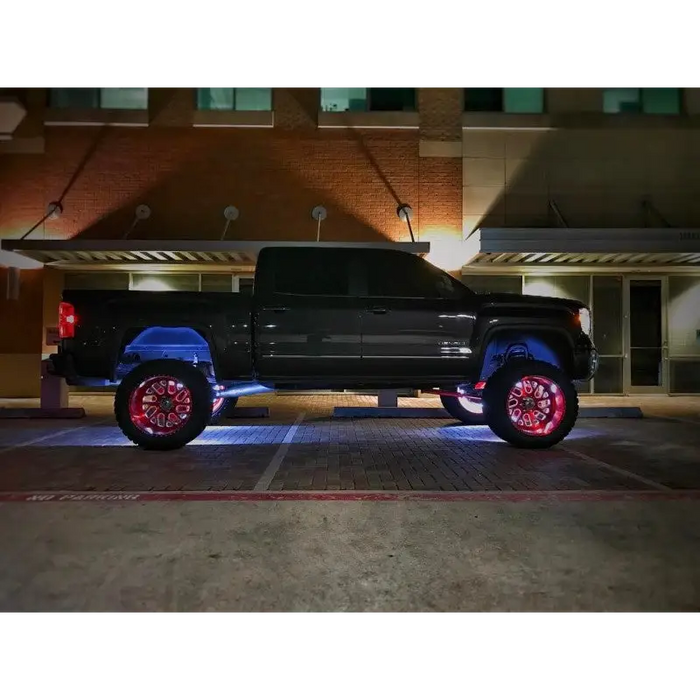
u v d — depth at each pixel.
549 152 15.40
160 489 5.70
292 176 15.30
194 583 3.60
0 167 15.20
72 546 4.20
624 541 4.31
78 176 15.21
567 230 13.10
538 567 3.85
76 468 6.61
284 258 7.93
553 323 7.95
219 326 7.58
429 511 5.00
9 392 15.06
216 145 15.31
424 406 12.99
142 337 8.33
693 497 5.44
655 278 15.60
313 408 12.77
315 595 3.45
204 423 7.58
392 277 7.98
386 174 15.32
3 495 5.47
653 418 11.15
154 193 15.24
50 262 15.04
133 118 15.25
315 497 5.41
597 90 15.48
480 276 15.46
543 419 7.88
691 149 15.50
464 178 15.36
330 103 15.50
